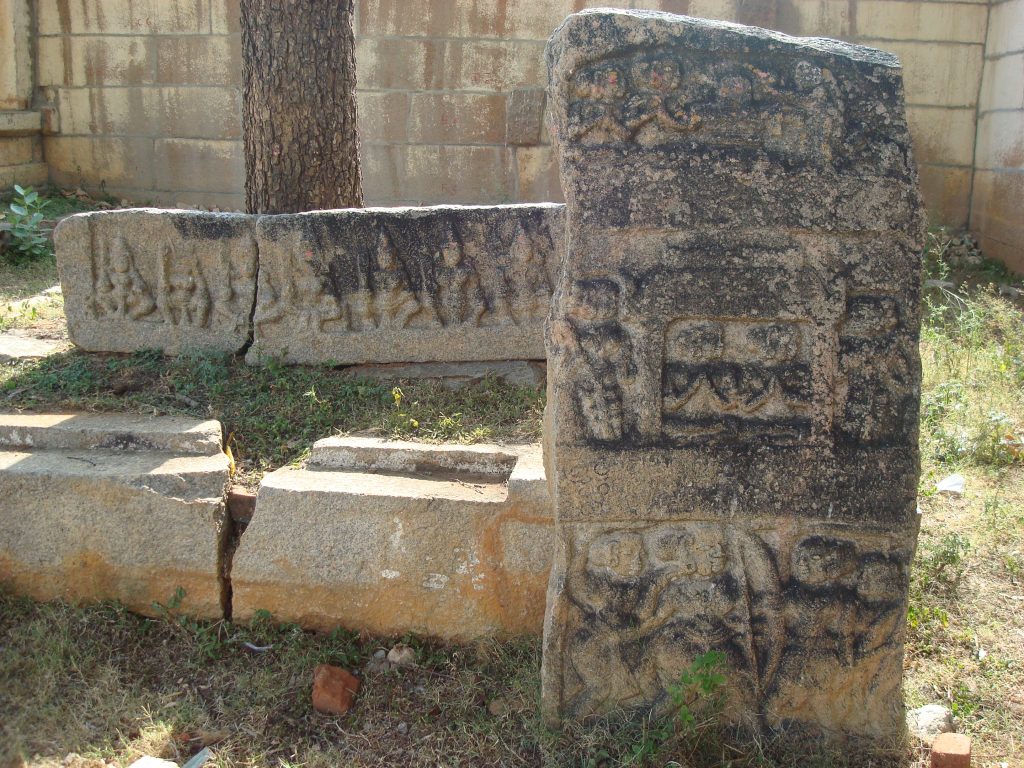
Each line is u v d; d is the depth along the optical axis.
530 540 3.05
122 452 3.45
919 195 2.56
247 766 2.62
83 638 3.07
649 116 2.51
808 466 2.61
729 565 2.66
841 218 2.54
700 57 2.52
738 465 2.60
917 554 3.47
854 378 2.60
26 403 3.81
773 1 7.54
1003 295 6.62
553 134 2.64
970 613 3.25
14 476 3.21
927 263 7.16
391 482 3.22
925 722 2.75
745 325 2.59
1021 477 4.13
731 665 2.67
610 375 2.58
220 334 4.32
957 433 4.41
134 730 2.72
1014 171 7.12
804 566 2.63
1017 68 7.10
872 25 7.64
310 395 3.91
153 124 8.16
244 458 3.58
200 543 3.17
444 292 4.27
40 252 6.59
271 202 4.75
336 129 4.76
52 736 2.64
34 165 8.21
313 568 3.11
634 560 2.64
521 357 4.34
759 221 2.54
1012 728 2.77
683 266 2.55
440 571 3.08
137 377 4.13
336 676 2.90
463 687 2.91
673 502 2.61
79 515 3.19
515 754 2.65
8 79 7.96
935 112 7.77
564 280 2.58
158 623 3.18
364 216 4.18
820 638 2.66
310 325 4.27
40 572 3.21
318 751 2.66
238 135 8.06
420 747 2.70
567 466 2.60
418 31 7.79
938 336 5.49
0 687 2.81
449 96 7.89
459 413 3.84
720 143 2.53
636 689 2.71
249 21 4.64
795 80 2.53
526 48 7.77
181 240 4.25
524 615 3.08
